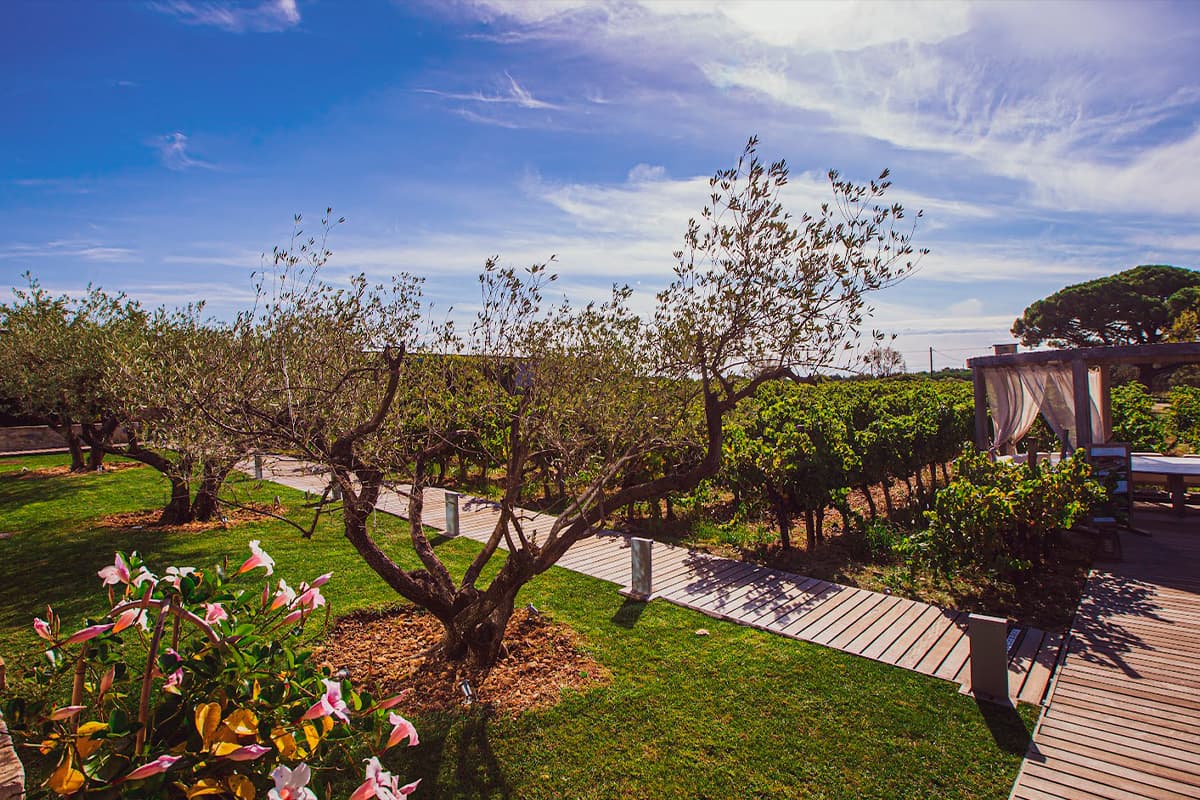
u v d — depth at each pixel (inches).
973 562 303.9
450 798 161.5
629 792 163.5
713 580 326.3
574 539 221.0
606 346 215.0
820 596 301.1
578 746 181.8
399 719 105.6
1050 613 277.3
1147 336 1648.6
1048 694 207.0
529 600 297.0
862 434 454.6
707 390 211.0
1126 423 622.2
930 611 279.9
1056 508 317.7
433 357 232.1
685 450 341.4
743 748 180.7
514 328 203.6
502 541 408.8
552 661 231.9
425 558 236.5
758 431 504.4
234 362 203.0
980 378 520.4
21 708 97.2
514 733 187.3
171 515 455.8
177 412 199.5
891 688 211.8
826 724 191.8
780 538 410.3
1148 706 197.2
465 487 619.5
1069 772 166.9
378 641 248.5
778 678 219.5
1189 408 701.9
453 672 221.3
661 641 250.1
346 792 162.1
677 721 193.9
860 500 554.9
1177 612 272.1
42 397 479.2
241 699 103.7
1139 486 532.7
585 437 219.9
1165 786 159.6
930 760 174.2
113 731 91.4
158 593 110.0
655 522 457.4
